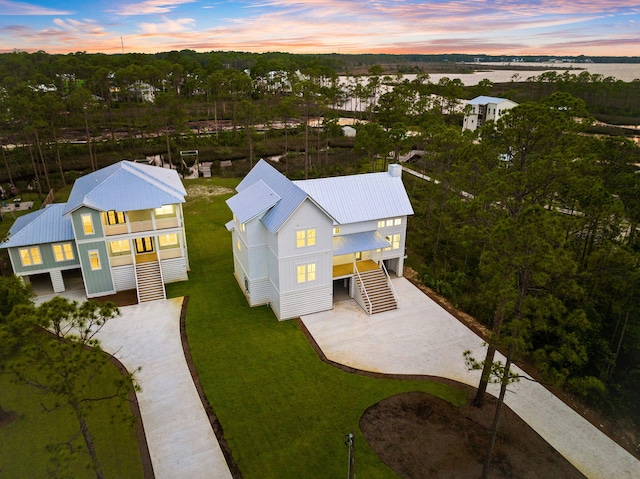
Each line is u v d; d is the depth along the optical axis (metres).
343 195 37.72
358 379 27.88
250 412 25.17
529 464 22.16
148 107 93.12
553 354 21.42
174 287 39.03
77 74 132.50
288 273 33.03
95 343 18.38
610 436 24.33
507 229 20.08
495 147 30.11
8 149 79.25
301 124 111.56
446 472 21.55
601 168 31.19
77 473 21.27
